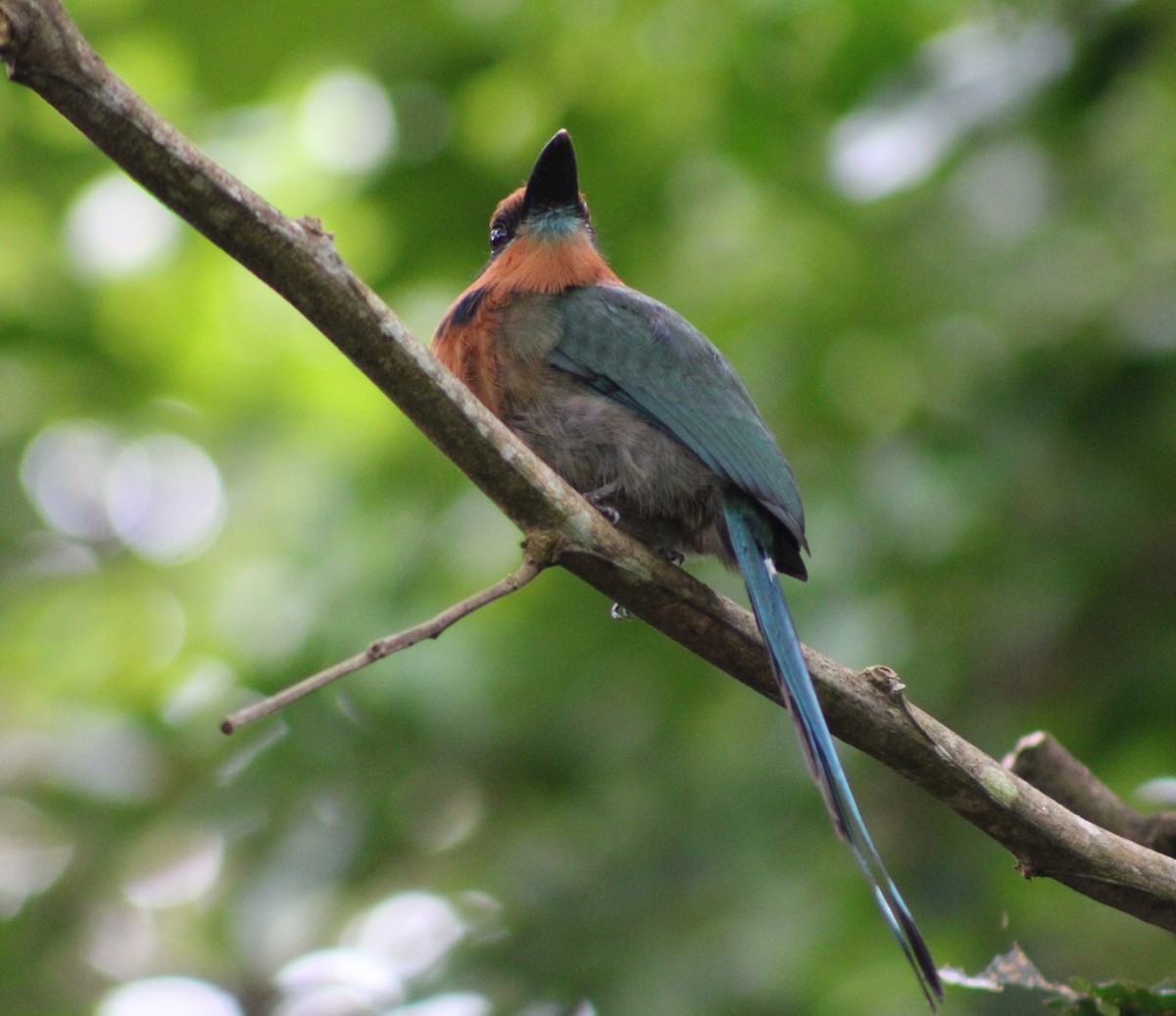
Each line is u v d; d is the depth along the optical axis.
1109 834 6.51
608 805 12.02
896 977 11.25
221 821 12.43
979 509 11.41
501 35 12.45
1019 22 11.79
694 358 8.45
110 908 13.42
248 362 14.19
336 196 12.88
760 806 11.58
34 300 13.74
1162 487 11.52
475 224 12.84
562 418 8.38
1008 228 11.95
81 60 5.41
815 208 12.27
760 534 8.11
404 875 12.40
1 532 16.09
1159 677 11.25
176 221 13.38
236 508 14.74
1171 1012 6.24
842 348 12.26
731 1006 10.83
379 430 13.80
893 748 6.62
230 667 13.30
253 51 12.16
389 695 11.96
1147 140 11.84
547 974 11.16
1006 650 11.74
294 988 12.27
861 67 12.07
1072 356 11.70
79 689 14.89
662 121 12.77
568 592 12.09
